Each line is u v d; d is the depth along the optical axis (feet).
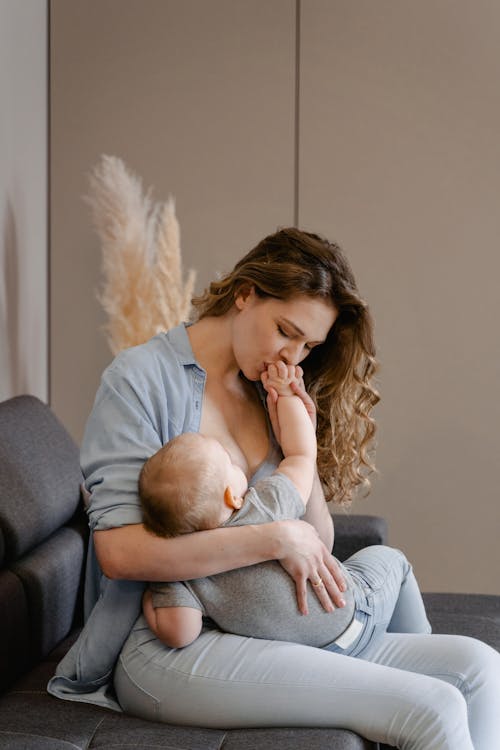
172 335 6.66
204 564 5.73
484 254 12.07
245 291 6.55
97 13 12.23
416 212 12.10
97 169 12.32
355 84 12.05
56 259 12.44
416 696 5.45
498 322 12.12
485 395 12.21
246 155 12.23
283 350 6.49
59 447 8.29
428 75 11.97
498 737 6.05
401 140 12.05
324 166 12.16
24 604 6.81
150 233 11.99
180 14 12.16
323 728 5.56
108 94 12.28
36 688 6.42
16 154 11.03
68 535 7.89
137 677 5.87
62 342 12.53
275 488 6.10
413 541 12.43
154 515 5.73
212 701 5.65
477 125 11.95
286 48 12.09
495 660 6.32
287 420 6.51
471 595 8.96
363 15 11.98
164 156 12.29
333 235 12.23
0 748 5.34
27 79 11.43
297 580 5.91
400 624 7.07
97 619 6.11
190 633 5.77
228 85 12.18
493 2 11.82
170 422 6.35
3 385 10.65
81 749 5.46
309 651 5.77
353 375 7.06
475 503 12.32
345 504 7.60
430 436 12.32
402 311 12.22
